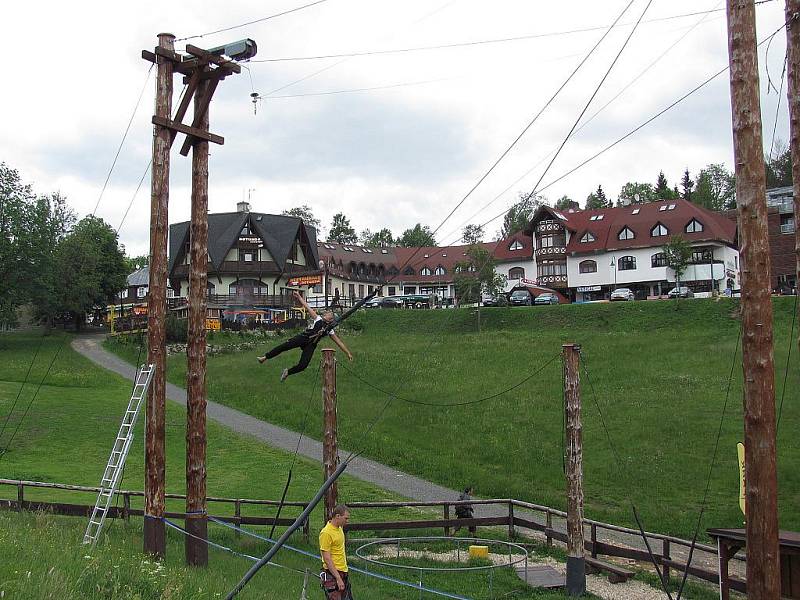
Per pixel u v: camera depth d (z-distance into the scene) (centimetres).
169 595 1088
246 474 3172
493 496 3002
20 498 2134
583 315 6341
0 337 7812
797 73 1043
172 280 8450
